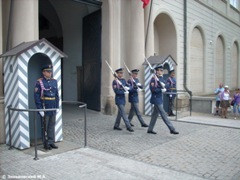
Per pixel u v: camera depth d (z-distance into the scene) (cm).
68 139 656
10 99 574
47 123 590
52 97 567
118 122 769
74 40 1280
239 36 2327
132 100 805
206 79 1669
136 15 1048
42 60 652
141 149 582
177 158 526
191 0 1477
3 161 494
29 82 634
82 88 1227
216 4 1828
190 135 721
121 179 420
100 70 1045
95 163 489
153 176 434
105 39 1025
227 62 2070
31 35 683
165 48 1366
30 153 542
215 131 780
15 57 551
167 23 1322
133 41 1052
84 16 1155
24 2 672
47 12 1398
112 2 1014
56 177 423
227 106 1169
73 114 1019
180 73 1372
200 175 442
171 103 1042
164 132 748
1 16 635
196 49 1573
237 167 481
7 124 589
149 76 1012
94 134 712
